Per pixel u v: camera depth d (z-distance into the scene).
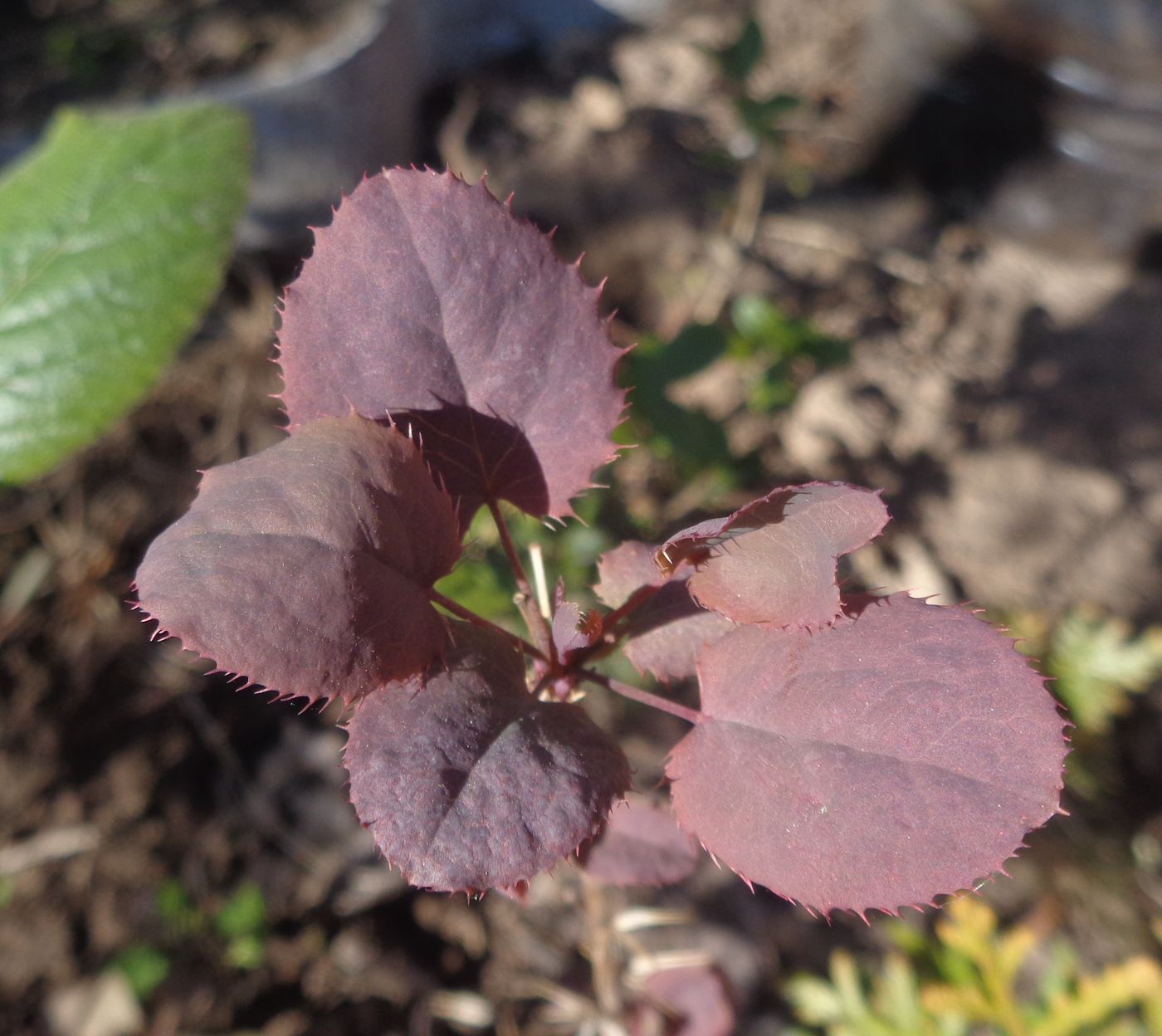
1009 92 0.28
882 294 0.29
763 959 0.20
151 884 0.19
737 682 0.08
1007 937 0.18
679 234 0.29
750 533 0.07
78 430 0.15
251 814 0.20
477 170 0.31
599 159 0.31
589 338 0.08
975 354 0.27
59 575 0.22
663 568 0.07
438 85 0.33
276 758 0.21
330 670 0.07
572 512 0.09
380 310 0.08
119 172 0.15
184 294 0.15
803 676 0.07
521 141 0.32
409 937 0.19
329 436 0.07
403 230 0.08
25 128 0.28
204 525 0.07
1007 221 0.30
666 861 0.10
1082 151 0.28
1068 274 0.29
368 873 0.20
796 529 0.07
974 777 0.07
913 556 0.24
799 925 0.20
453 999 0.19
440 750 0.07
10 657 0.21
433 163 0.32
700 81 0.34
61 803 0.20
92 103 0.28
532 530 0.18
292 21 0.31
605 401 0.08
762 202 0.30
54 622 0.21
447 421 0.08
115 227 0.15
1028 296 0.29
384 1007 0.19
